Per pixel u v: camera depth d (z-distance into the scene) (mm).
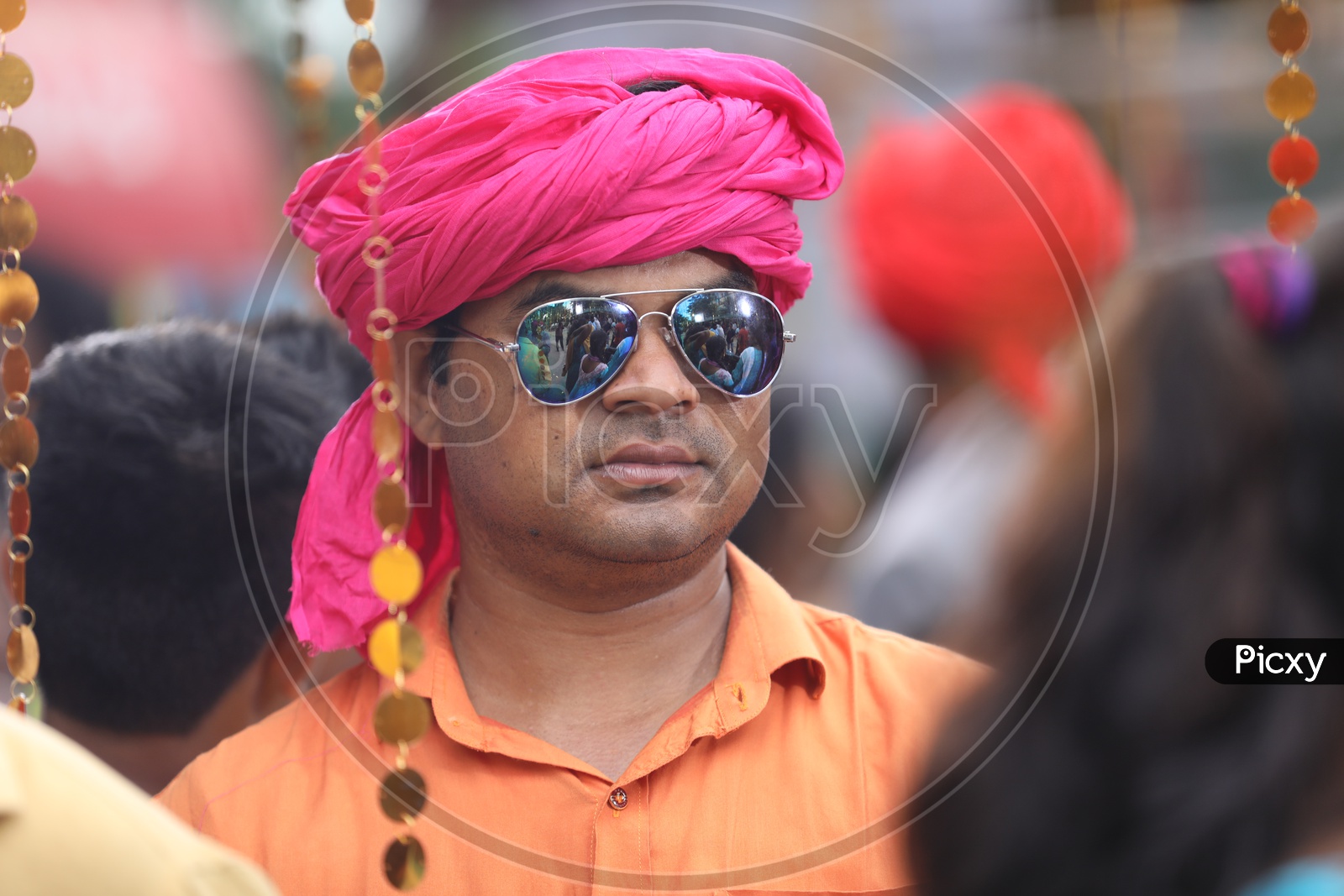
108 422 3979
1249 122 7141
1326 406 2197
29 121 7746
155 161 8125
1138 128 7168
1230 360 2258
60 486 3969
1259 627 2205
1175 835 2154
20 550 3291
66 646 4004
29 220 3271
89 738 4145
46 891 2154
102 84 7996
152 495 3939
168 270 8180
